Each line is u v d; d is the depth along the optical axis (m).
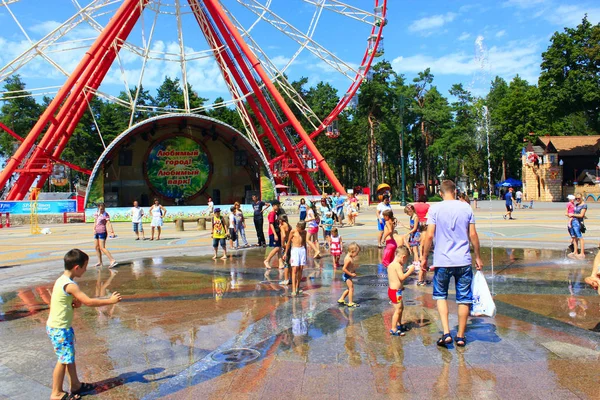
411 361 5.77
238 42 45.75
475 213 36.78
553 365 5.55
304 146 51.66
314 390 5.01
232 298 9.59
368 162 83.50
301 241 9.80
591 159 67.31
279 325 7.50
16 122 81.94
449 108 81.69
